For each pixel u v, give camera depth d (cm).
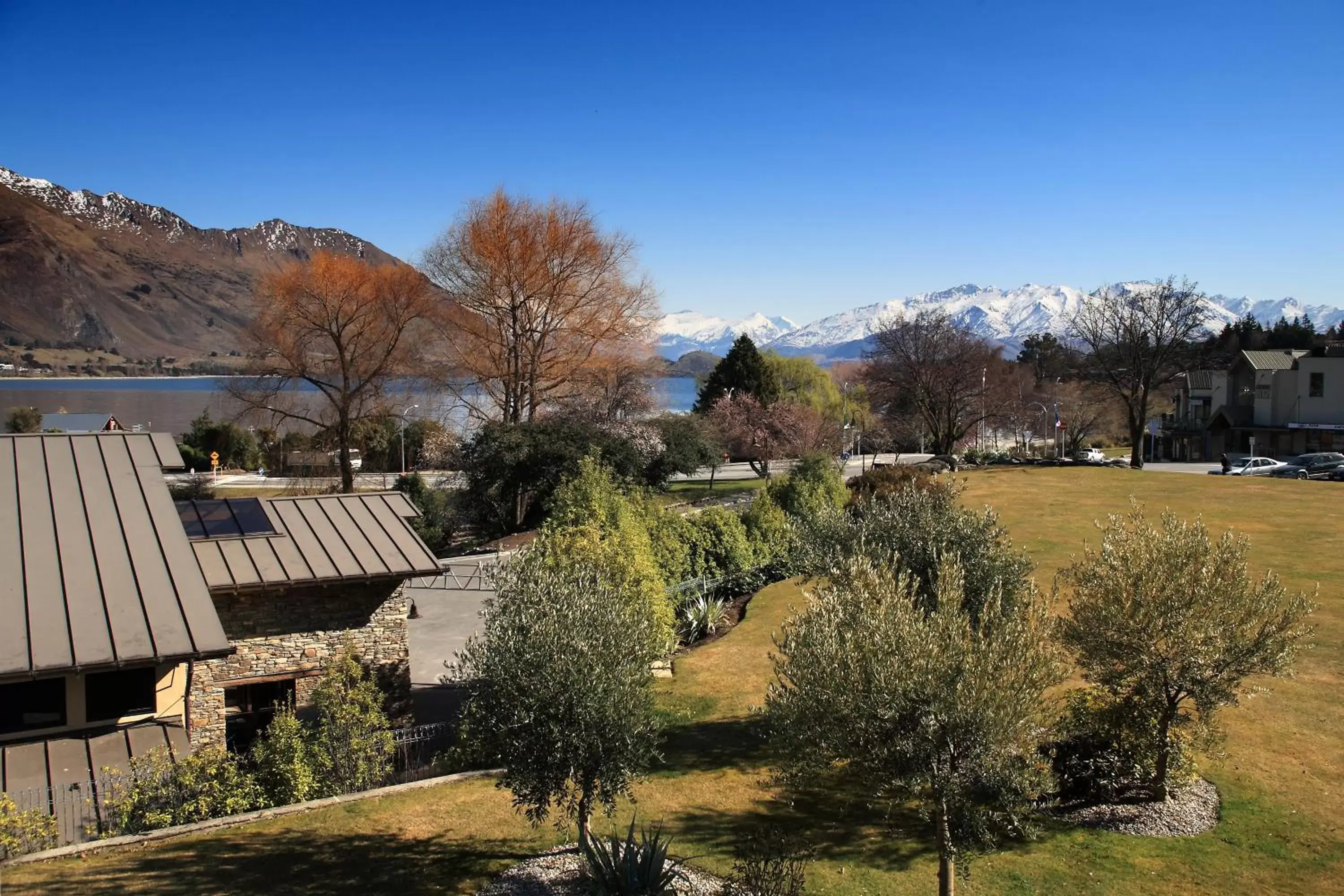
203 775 1180
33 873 969
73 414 9469
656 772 1345
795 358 7712
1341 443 5725
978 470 4806
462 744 1368
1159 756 1121
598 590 1057
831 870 1028
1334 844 1031
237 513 1603
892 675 816
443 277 4178
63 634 1134
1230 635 1012
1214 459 6575
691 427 4331
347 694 1334
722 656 1916
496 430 3675
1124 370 5541
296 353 4056
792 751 1041
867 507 1634
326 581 1430
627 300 4359
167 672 1316
